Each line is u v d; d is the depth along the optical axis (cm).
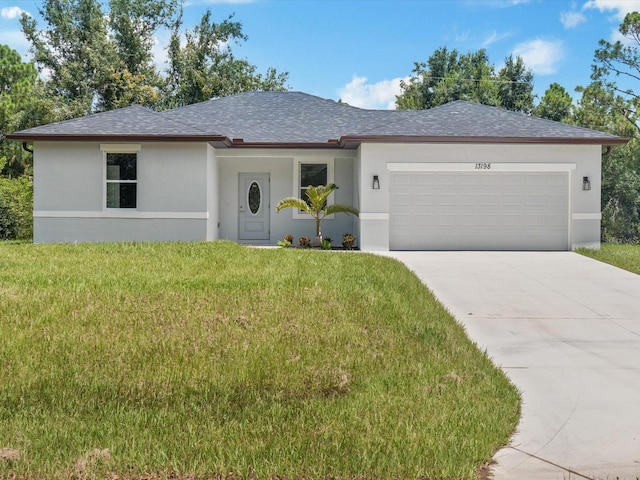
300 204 1880
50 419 518
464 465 445
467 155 1775
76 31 4109
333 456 450
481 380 641
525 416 562
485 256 1642
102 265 1255
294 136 2022
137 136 1750
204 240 1803
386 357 701
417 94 5869
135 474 429
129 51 4125
